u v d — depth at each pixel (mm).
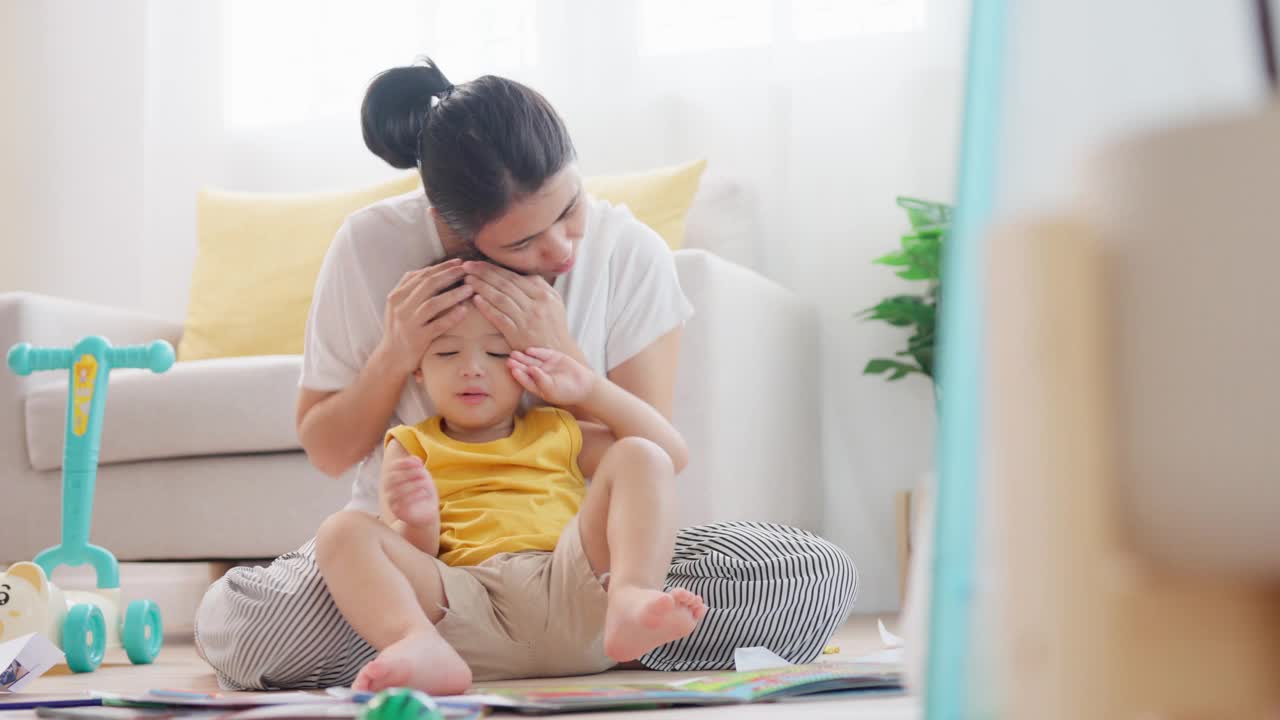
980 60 378
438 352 1128
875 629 1876
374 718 573
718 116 2580
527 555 1034
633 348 1260
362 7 2854
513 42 2752
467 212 1083
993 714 338
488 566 1024
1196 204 319
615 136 2639
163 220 2910
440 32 2803
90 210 2955
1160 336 321
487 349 1120
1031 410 337
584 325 1229
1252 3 427
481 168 1057
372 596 936
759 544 1177
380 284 1220
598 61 2670
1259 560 313
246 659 1056
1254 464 309
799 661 1185
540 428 1138
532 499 1083
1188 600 331
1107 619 328
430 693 846
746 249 2465
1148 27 402
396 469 999
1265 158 312
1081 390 330
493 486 1091
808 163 2535
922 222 2279
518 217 1084
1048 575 333
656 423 1150
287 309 2428
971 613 344
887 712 722
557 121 1103
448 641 999
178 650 1724
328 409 1186
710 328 1828
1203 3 417
